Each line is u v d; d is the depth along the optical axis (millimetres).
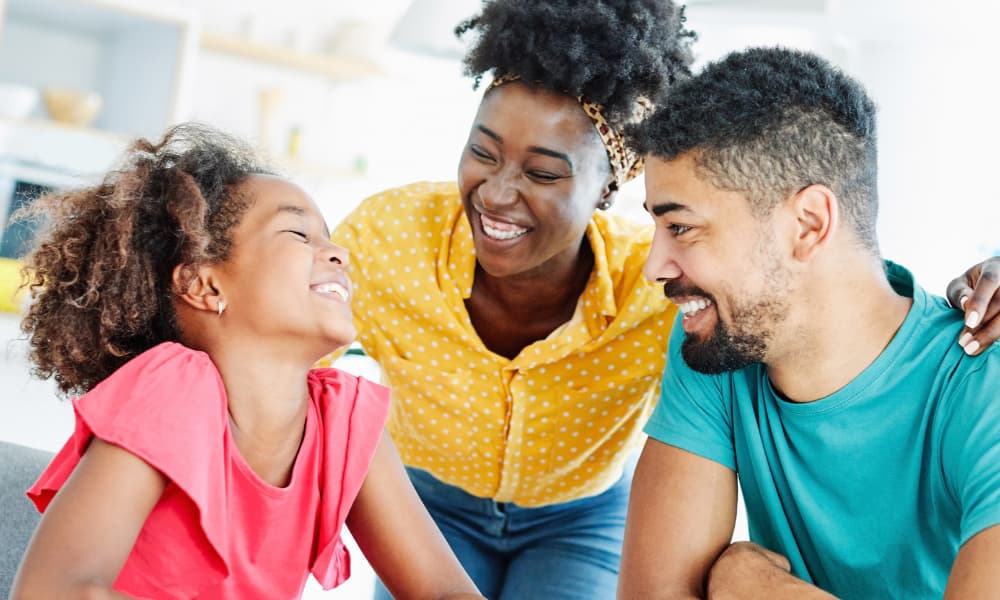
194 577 929
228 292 979
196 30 3805
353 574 2395
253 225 984
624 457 1532
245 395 982
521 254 1311
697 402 1158
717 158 1004
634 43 1288
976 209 3674
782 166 999
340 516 1024
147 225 977
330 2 4535
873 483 1061
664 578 1101
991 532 917
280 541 996
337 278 1014
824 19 2371
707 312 1070
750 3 2342
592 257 1403
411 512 1084
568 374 1416
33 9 3711
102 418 854
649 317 1390
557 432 1451
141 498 851
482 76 1386
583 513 1575
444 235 1397
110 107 3854
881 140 3834
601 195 1375
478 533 1586
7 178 3436
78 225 984
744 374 1140
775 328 1042
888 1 3416
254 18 4301
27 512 1084
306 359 997
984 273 1036
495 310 1423
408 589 1062
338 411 1048
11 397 2781
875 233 1061
